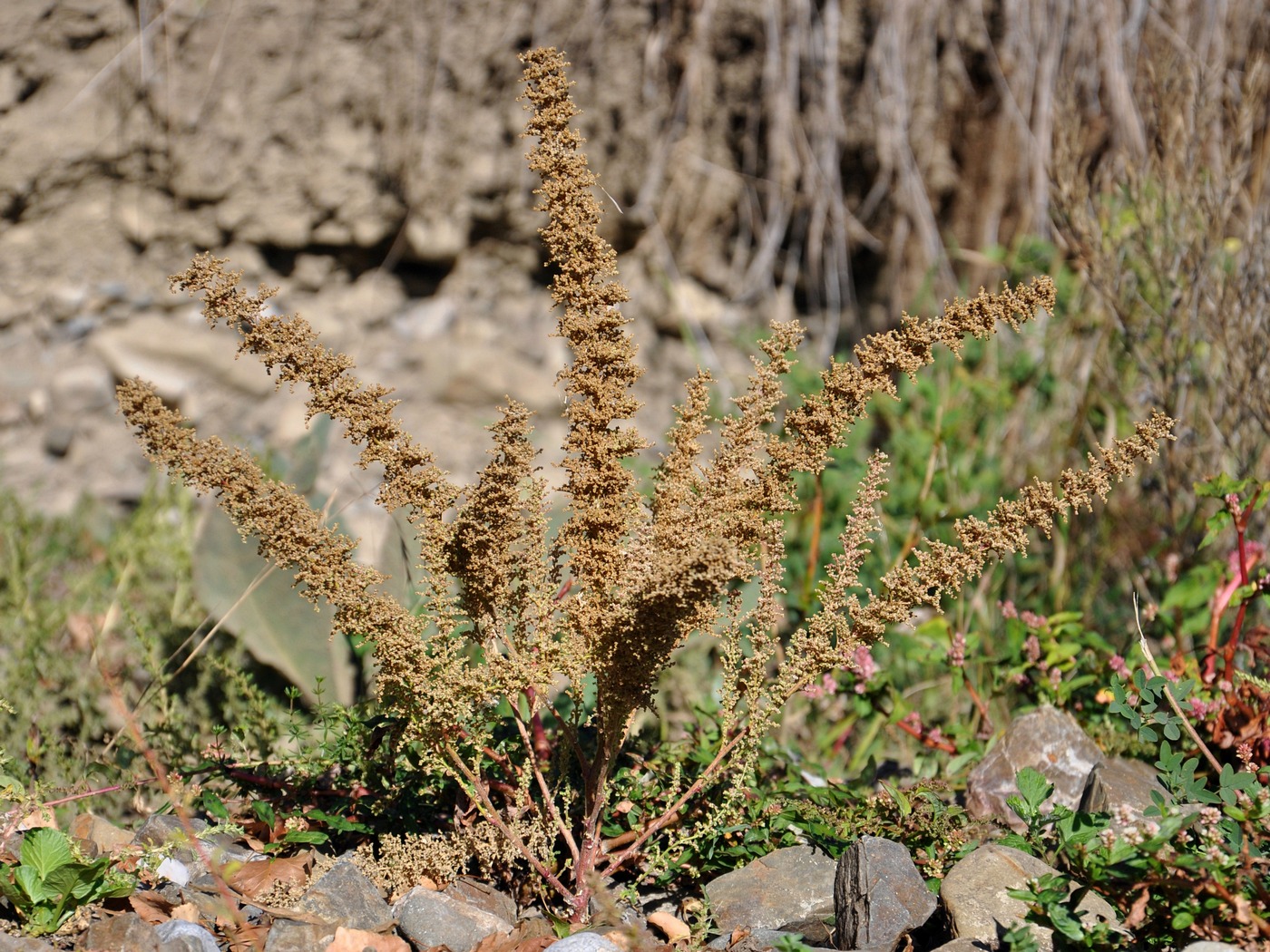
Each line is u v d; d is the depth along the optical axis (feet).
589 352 4.06
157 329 7.97
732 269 8.87
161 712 5.13
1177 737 4.26
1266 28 7.50
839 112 8.63
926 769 4.97
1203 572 5.39
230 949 3.92
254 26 7.75
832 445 4.12
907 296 8.91
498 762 4.26
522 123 8.32
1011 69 8.39
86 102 7.67
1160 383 5.84
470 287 8.54
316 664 5.24
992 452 6.83
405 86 8.04
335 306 8.29
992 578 6.11
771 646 4.22
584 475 4.08
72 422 7.88
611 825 4.26
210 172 7.89
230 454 4.00
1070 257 7.09
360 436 4.08
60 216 7.82
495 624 4.10
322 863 4.19
